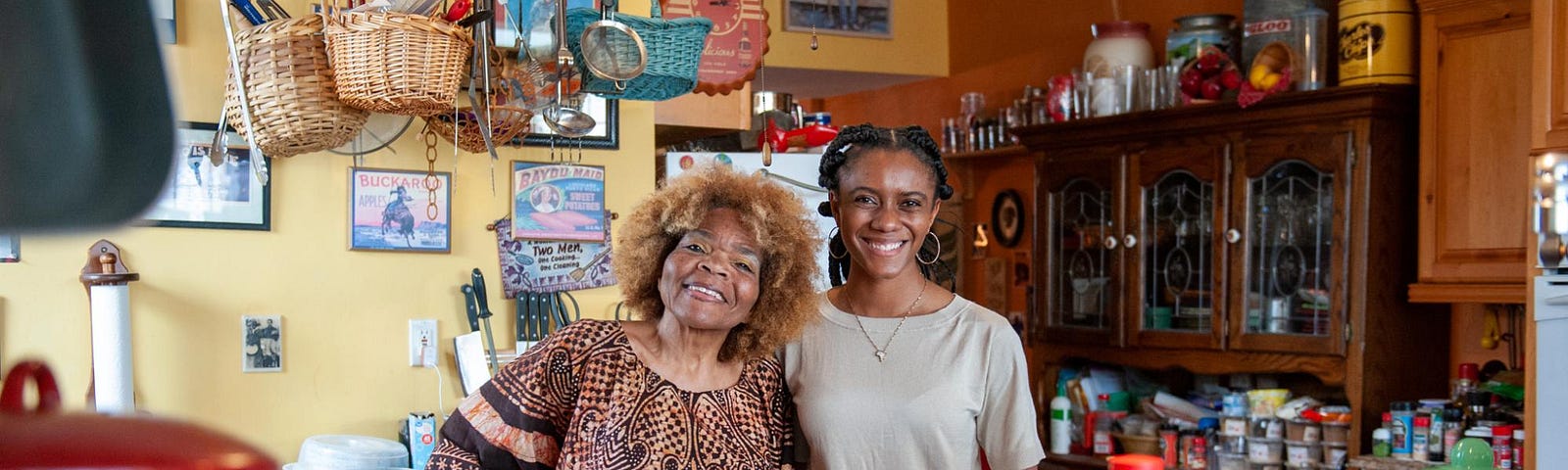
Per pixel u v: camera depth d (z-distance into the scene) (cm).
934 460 192
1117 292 476
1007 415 194
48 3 30
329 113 239
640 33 262
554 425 179
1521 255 372
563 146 303
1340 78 416
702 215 180
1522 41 373
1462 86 387
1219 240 443
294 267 280
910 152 194
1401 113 407
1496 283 378
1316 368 419
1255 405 443
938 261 213
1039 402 509
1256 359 434
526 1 262
